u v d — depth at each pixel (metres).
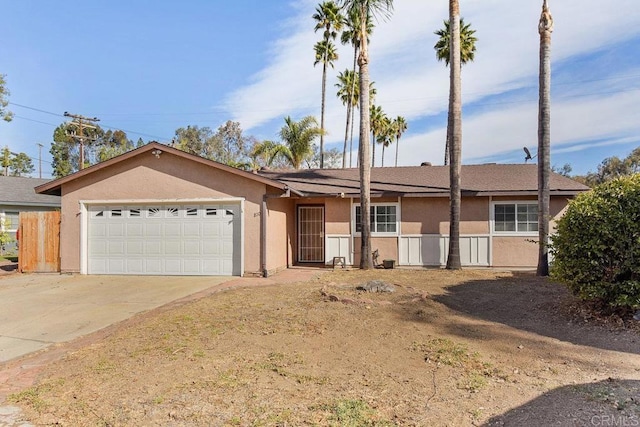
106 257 12.28
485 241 13.21
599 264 6.09
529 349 4.92
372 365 4.40
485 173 15.36
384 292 7.78
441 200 13.43
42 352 5.29
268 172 17.42
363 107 12.45
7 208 21.11
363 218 12.59
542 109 10.80
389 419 3.18
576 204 6.55
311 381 3.97
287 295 8.15
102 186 12.28
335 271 12.39
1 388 4.03
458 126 12.02
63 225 12.45
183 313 6.83
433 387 3.82
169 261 12.00
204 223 11.88
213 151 45.72
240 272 11.59
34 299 8.66
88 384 4.00
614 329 5.61
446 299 7.50
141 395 3.69
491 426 3.07
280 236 13.11
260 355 4.72
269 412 3.30
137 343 5.30
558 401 3.47
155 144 11.80
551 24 10.72
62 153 57.34
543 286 8.72
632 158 33.94
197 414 3.29
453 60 12.07
